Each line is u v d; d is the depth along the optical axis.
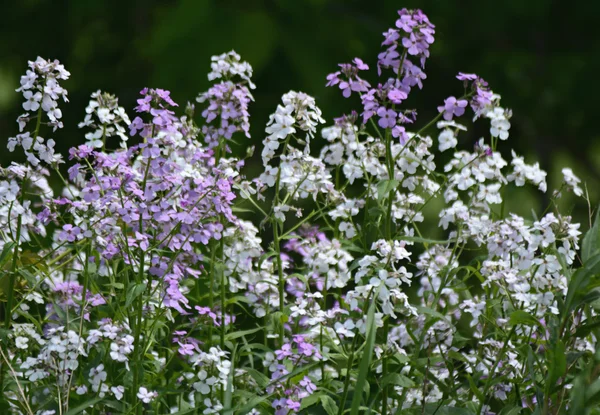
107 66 16.95
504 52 15.92
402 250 5.33
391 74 14.35
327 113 13.95
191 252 5.91
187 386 5.82
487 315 6.14
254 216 12.91
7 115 17.08
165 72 13.18
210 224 5.81
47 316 6.48
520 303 6.05
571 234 5.79
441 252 6.97
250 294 6.77
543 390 5.50
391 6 15.76
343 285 6.66
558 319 5.52
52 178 14.62
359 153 6.74
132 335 5.68
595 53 15.63
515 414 5.50
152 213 5.52
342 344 5.96
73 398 5.77
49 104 5.95
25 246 7.06
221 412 5.45
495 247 5.92
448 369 5.86
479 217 6.96
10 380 5.86
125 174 5.64
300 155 6.27
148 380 5.77
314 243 7.00
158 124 5.58
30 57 17.27
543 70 15.66
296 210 6.36
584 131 16.58
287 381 5.46
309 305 5.84
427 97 16.69
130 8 16.39
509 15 15.99
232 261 6.75
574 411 4.80
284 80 14.41
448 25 16.16
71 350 5.45
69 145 15.99
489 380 5.55
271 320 6.45
